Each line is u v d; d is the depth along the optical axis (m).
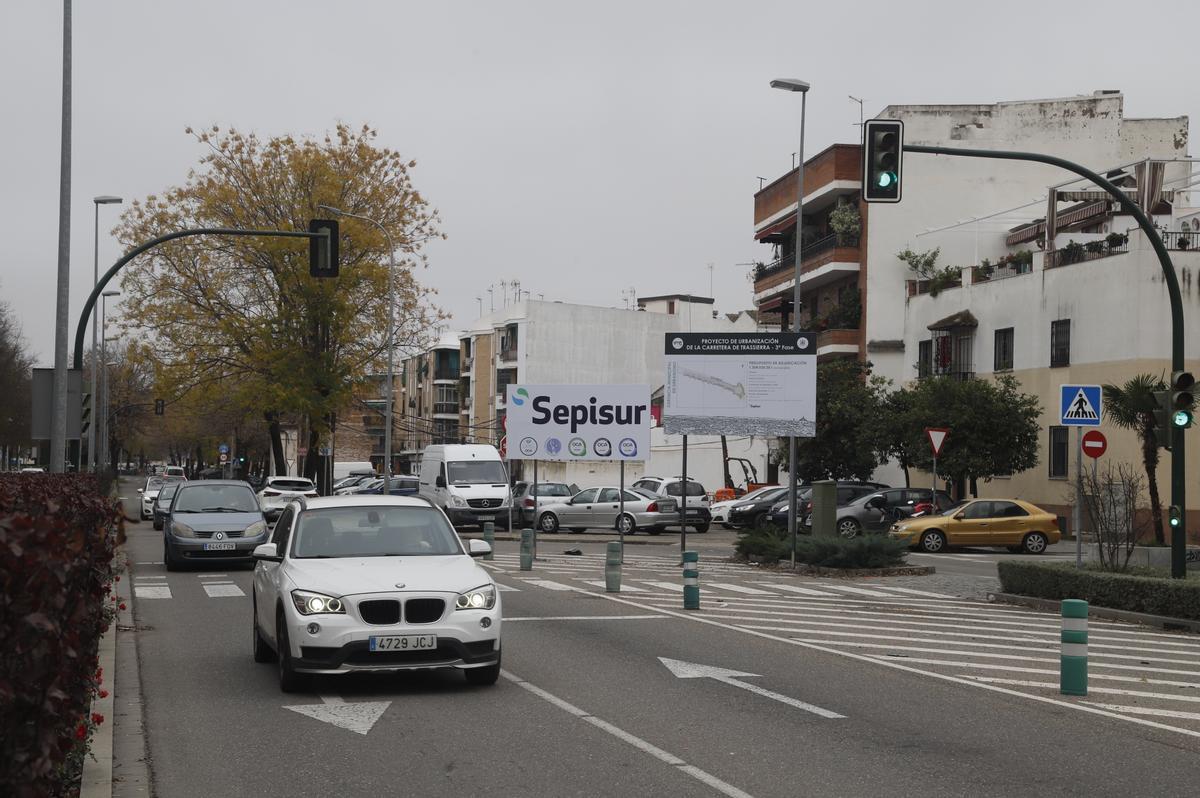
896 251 52.94
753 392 28.16
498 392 88.38
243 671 12.07
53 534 4.73
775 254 64.75
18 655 4.30
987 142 53.25
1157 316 37.25
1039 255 44.94
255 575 12.84
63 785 5.91
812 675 11.96
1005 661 13.22
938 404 40.41
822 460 47.78
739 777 7.63
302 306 48.50
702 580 23.78
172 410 82.12
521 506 43.25
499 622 10.77
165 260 48.81
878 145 17.03
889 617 17.72
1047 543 35.41
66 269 24.08
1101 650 14.52
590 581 23.02
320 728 9.24
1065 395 21.61
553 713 9.77
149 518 49.03
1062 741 8.89
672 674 11.79
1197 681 12.05
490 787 7.41
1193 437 37.03
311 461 51.81
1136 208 17.95
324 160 48.88
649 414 30.05
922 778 7.64
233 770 7.93
